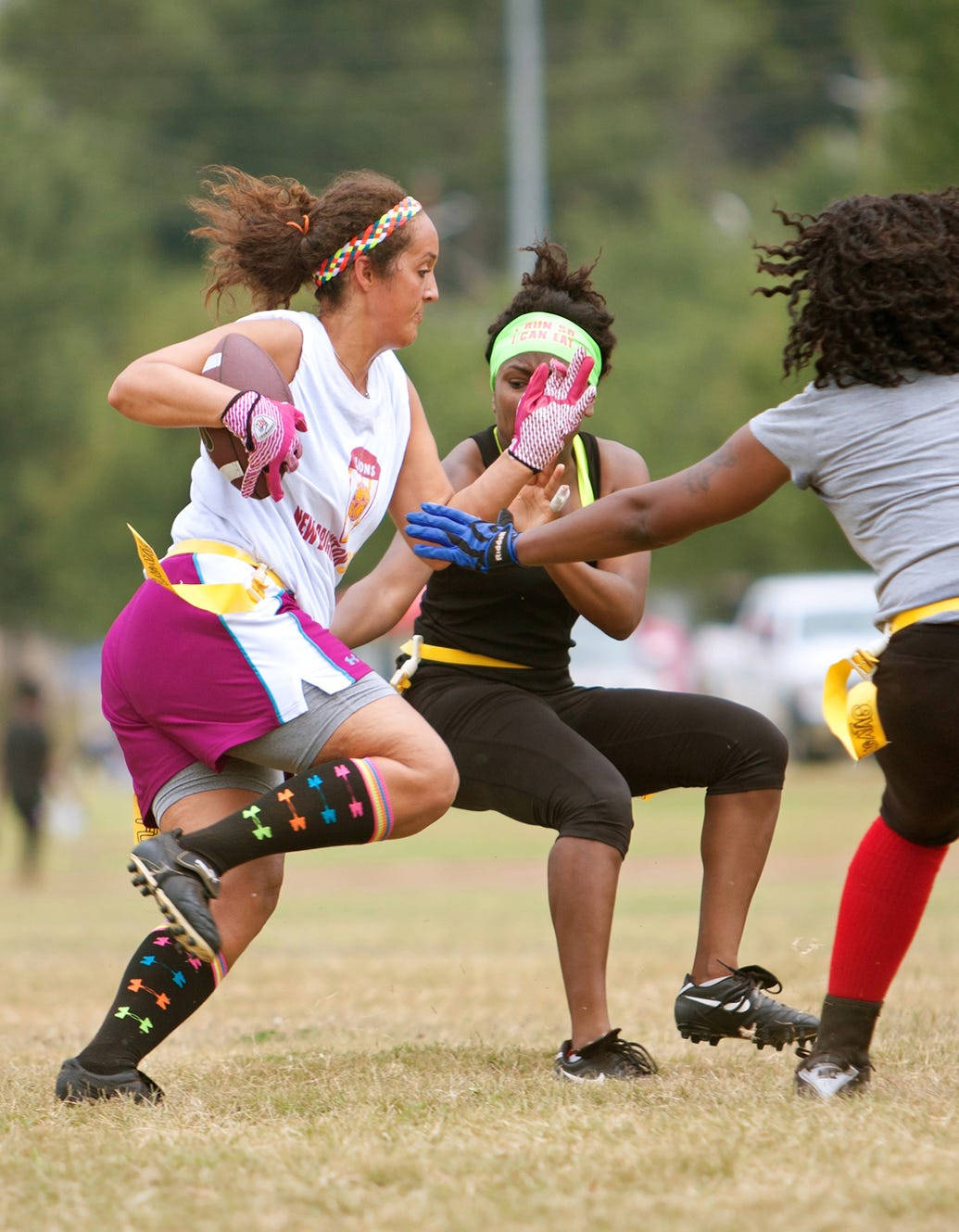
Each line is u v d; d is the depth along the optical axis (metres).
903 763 13.58
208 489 15.19
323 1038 19.86
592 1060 15.93
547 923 35.38
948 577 13.29
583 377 16.62
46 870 61.34
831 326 13.67
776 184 173.62
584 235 161.88
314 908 40.84
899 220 13.69
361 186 15.67
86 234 166.38
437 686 17.45
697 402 121.31
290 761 14.83
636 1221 10.69
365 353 15.72
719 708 17.17
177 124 197.62
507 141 194.88
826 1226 10.51
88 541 142.88
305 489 15.27
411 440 16.62
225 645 14.72
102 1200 11.45
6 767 57.22
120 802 103.44
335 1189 11.55
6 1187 11.88
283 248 15.64
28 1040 20.31
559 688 17.81
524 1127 13.12
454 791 14.78
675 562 131.00
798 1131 12.66
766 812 17.08
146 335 136.00
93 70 199.00
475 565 15.20
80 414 159.12
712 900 17.05
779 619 93.88
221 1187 11.72
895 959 14.45
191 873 13.85
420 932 34.03
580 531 14.72
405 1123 13.59
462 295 192.75
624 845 16.30
